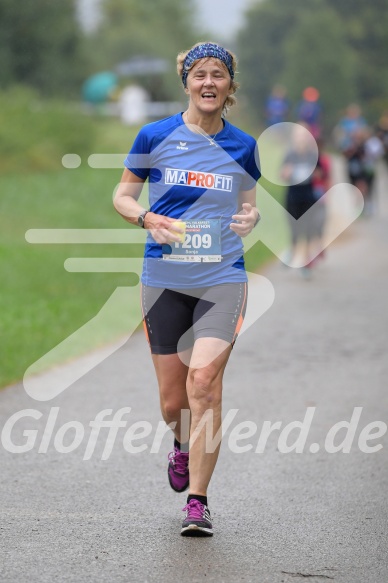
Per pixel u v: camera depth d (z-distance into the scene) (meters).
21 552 10.33
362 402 17.05
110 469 13.41
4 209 47.19
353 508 11.92
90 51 140.00
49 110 68.38
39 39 118.31
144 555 10.30
